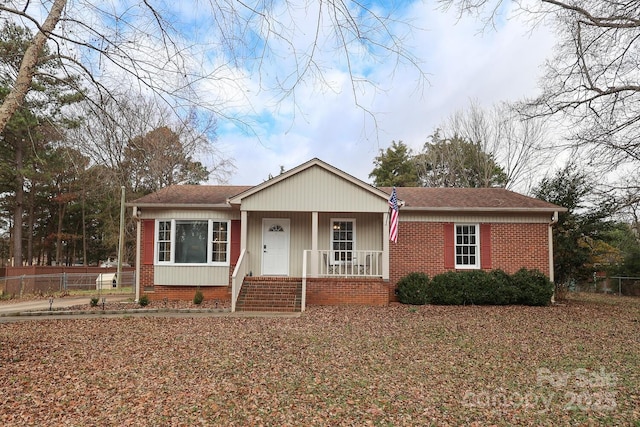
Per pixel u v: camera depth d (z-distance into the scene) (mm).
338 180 15914
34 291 22469
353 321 12000
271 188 15883
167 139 19531
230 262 16609
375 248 17172
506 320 12305
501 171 34562
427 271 16578
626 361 7926
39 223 41625
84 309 14484
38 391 6211
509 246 16594
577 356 8273
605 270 26453
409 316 12891
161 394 6094
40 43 7340
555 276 18344
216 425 5082
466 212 16656
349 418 5309
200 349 8688
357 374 7070
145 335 10148
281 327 11117
